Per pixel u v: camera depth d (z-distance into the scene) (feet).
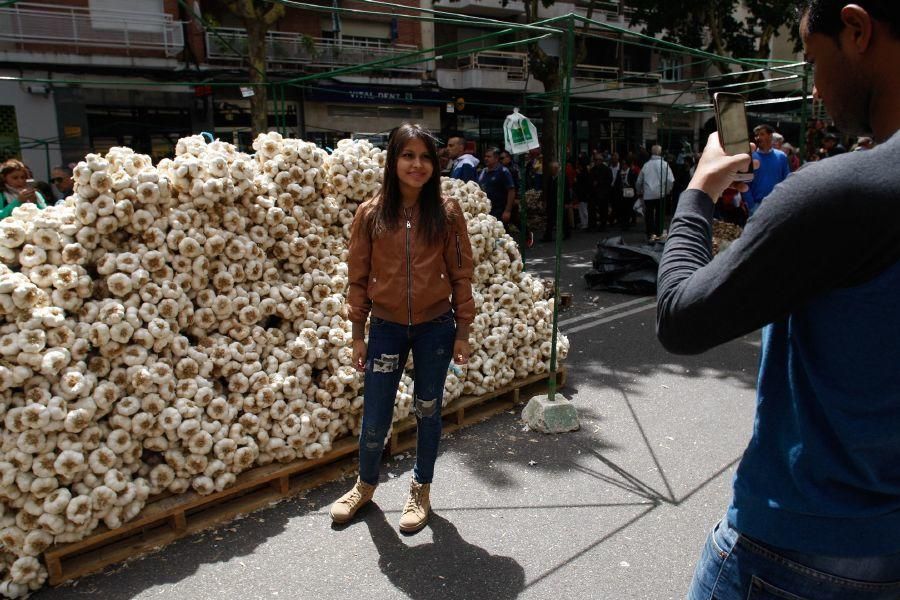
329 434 11.25
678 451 12.71
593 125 89.86
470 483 11.42
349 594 8.47
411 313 9.37
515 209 46.70
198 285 10.49
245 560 9.14
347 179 12.96
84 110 56.49
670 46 17.44
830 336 3.33
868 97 3.44
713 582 4.10
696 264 3.72
